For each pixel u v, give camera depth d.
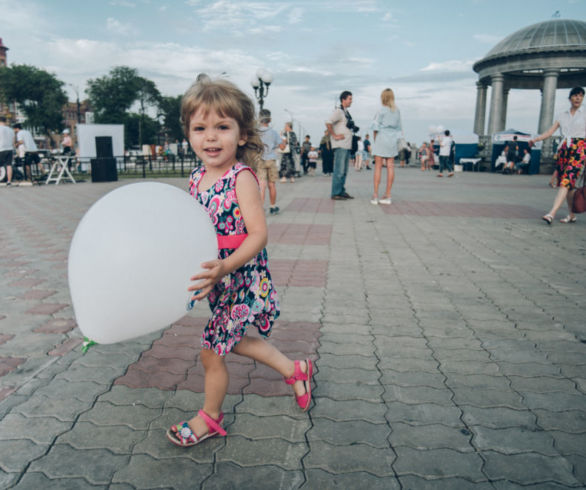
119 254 1.30
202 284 1.50
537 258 5.06
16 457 1.82
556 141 22.14
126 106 82.62
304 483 1.68
